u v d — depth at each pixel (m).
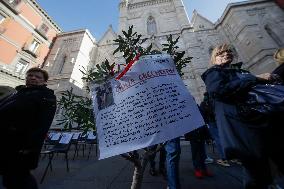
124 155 1.92
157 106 1.75
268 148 1.46
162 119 1.70
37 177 4.48
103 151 1.72
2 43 16.38
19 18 18.02
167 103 1.76
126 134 1.73
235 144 1.52
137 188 1.95
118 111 1.85
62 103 2.63
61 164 6.04
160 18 21.02
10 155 1.76
